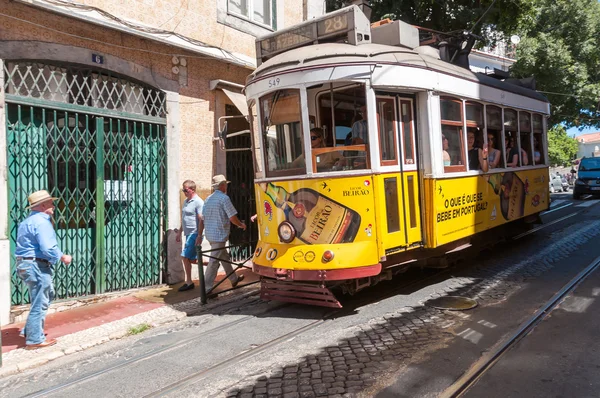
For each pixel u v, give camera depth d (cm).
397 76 622
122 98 775
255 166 682
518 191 963
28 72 657
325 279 575
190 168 875
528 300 625
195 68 883
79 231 717
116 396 414
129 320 624
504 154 898
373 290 716
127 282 778
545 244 1021
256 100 653
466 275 782
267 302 694
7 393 434
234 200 984
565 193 2681
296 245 611
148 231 809
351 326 561
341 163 602
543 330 516
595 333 498
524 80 1142
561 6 2112
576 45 2150
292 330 561
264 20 1055
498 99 873
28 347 529
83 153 719
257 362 470
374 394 390
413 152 665
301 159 609
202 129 897
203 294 697
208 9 902
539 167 1084
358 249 585
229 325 595
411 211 655
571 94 2153
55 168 688
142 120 790
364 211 592
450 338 505
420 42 905
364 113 602
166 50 823
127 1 767
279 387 412
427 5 1559
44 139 673
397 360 455
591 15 2159
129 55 775
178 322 627
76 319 639
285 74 613
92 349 539
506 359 446
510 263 857
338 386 408
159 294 765
